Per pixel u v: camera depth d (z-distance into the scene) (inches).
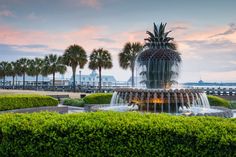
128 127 255.8
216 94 1642.5
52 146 265.3
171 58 606.2
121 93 609.0
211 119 290.8
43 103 813.9
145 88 611.5
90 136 257.3
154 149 251.0
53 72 3570.4
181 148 247.1
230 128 254.5
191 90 588.4
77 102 1059.9
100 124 261.3
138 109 597.9
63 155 262.5
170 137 250.1
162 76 608.1
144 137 253.6
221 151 240.2
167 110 576.7
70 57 2721.5
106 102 1032.8
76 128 261.9
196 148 245.0
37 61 4097.0
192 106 641.0
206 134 244.5
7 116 303.6
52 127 266.7
